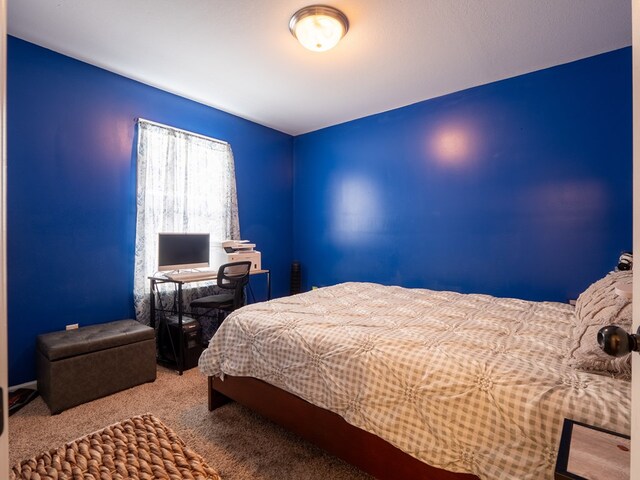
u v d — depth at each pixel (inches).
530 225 110.2
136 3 77.1
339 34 83.5
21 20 83.1
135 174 115.4
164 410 81.7
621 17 80.8
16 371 90.5
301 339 64.8
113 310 110.4
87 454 43.6
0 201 17.0
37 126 93.9
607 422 36.6
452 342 57.3
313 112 146.3
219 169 140.8
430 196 132.1
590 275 100.1
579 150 101.4
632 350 19.8
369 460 55.6
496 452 42.5
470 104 121.6
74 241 101.3
